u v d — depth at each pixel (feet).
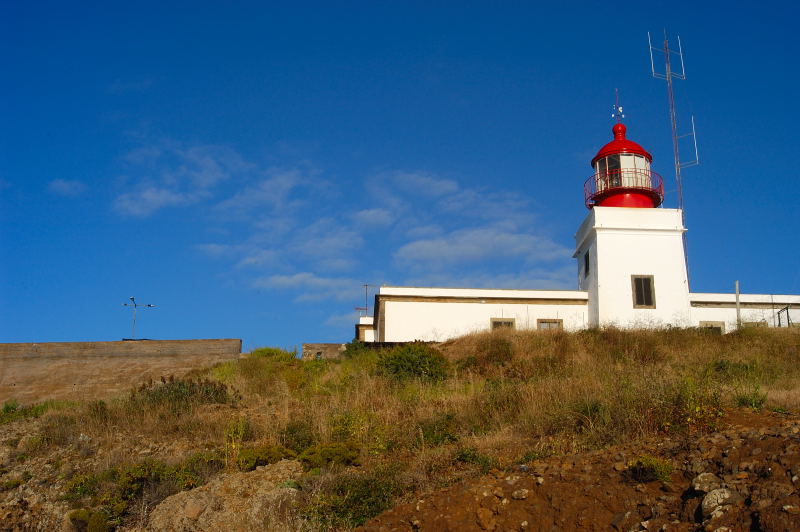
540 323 107.14
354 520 32.27
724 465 27.14
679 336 85.05
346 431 47.52
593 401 41.96
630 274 103.50
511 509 28.17
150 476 41.60
